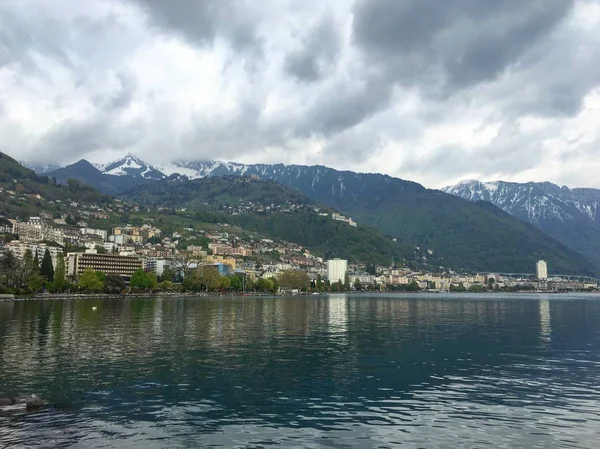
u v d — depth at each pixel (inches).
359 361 2347.4
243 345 2844.5
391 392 1731.1
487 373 2076.8
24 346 2723.9
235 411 1488.7
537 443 1232.8
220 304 7716.5
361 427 1346.0
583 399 1642.5
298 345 2878.9
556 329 3998.5
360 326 4136.3
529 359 2440.9
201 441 1232.8
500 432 1310.3
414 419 1418.6
